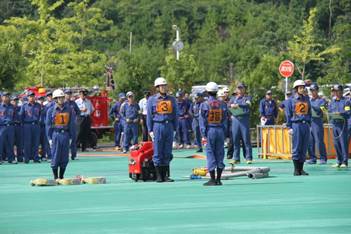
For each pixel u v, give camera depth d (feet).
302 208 113.50
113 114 261.85
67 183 150.41
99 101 285.43
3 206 120.57
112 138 317.63
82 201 124.98
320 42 546.26
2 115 215.72
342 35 575.79
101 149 266.36
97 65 404.77
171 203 120.78
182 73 372.38
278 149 208.85
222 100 144.46
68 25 415.23
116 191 137.80
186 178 160.25
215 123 143.74
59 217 108.47
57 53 424.05
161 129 151.53
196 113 245.45
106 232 96.12
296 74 492.13
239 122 193.77
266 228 96.99
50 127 155.12
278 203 118.93
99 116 284.82
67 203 122.72
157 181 152.76
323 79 439.63
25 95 241.76
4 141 216.13
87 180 152.15
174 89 366.22
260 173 156.66
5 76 334.24
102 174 174.81
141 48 636.07
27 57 418.10
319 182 147.33
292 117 161.27
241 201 121.60
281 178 155.74
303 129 160.76
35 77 397.39
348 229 95.96
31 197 131.23
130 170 156.97
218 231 95.30
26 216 109.91
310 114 161.79
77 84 401.08
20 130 217.36
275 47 652.07
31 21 403.54
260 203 119.14
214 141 143.95
